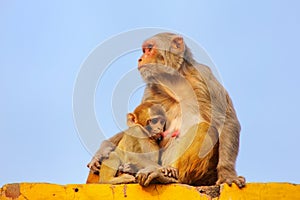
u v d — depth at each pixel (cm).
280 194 835
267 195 837
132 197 827
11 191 816
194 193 829
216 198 830
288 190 838
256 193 838
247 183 841
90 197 821
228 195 834
